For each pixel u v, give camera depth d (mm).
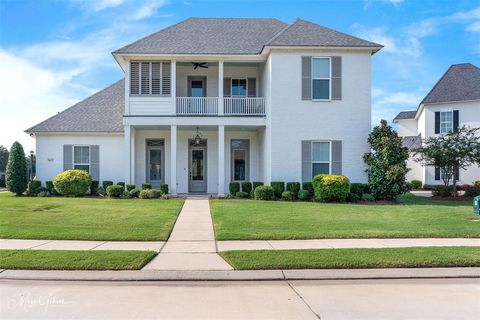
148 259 8570
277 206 16375
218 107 20812
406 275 7723
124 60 21047
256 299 6332
